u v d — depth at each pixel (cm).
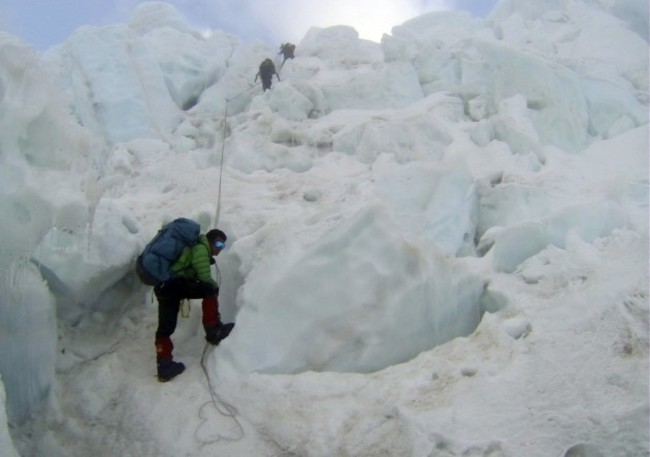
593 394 329
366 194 578
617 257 427
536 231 484
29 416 388
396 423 345
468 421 330
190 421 371
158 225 573
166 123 1022
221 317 464
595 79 845
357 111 889
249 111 938
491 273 470
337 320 406
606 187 601
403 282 413
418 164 606
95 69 1025
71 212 384
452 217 570
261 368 391
